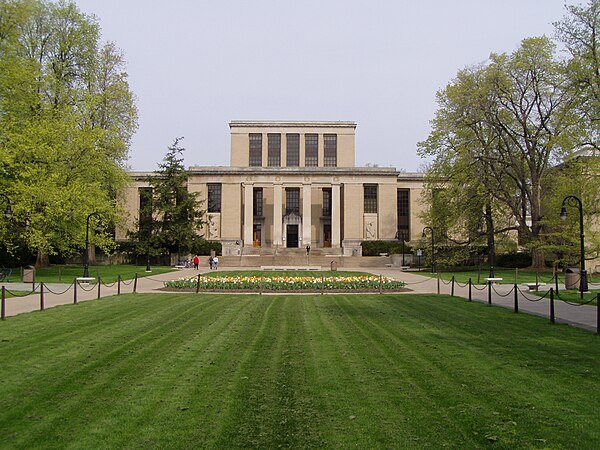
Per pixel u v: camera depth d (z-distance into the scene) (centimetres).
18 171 3653
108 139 4684
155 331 1438
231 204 7650
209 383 889
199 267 5956
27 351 1156
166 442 630
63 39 4709
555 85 4128
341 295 2664
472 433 657
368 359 1074
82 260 6259
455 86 4700
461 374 947
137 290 2942
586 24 3781
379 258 6594
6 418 716
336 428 675
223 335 1371
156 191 6212
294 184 7675
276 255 7131
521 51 4559
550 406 761
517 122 4838
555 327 1513
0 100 3866
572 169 3734
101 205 3978
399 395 818
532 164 4628
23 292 2655
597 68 3644
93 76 4906
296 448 612
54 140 3819
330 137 8469
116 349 1179
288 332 1426
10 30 3972
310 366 1012
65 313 1833
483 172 4672
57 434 656
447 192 4772
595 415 721
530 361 1052
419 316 1778
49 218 3609
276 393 830
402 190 8194
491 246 4797
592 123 3541
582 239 2577
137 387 865
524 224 4747
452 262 4891
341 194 7931
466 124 4647
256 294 2708
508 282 3506
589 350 1163
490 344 1241
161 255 6400
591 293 2542
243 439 640
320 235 8219
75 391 844
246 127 8369
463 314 1833
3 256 5069
